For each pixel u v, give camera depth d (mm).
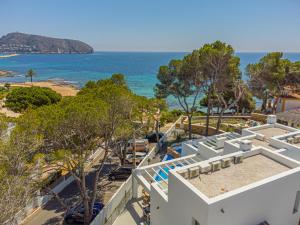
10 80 116062
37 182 12758
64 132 13867
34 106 36375
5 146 10914
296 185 10594
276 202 10109
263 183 9445
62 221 16484
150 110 23625
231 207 8812
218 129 29641
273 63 30453
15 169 10797
